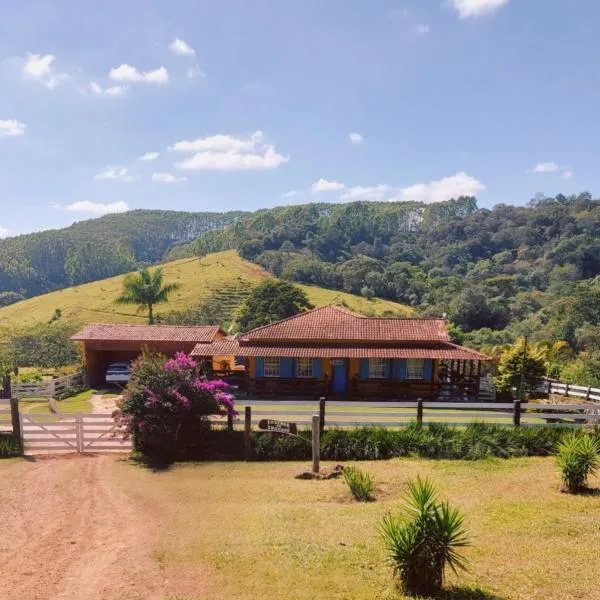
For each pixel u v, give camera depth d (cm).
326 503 1219
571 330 5712
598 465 1395
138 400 1655
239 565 878
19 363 4200
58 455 1702
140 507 1214
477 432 1689
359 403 1767
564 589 764
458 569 833
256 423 1798
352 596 763
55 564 906
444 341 2745
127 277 4731
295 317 3044
